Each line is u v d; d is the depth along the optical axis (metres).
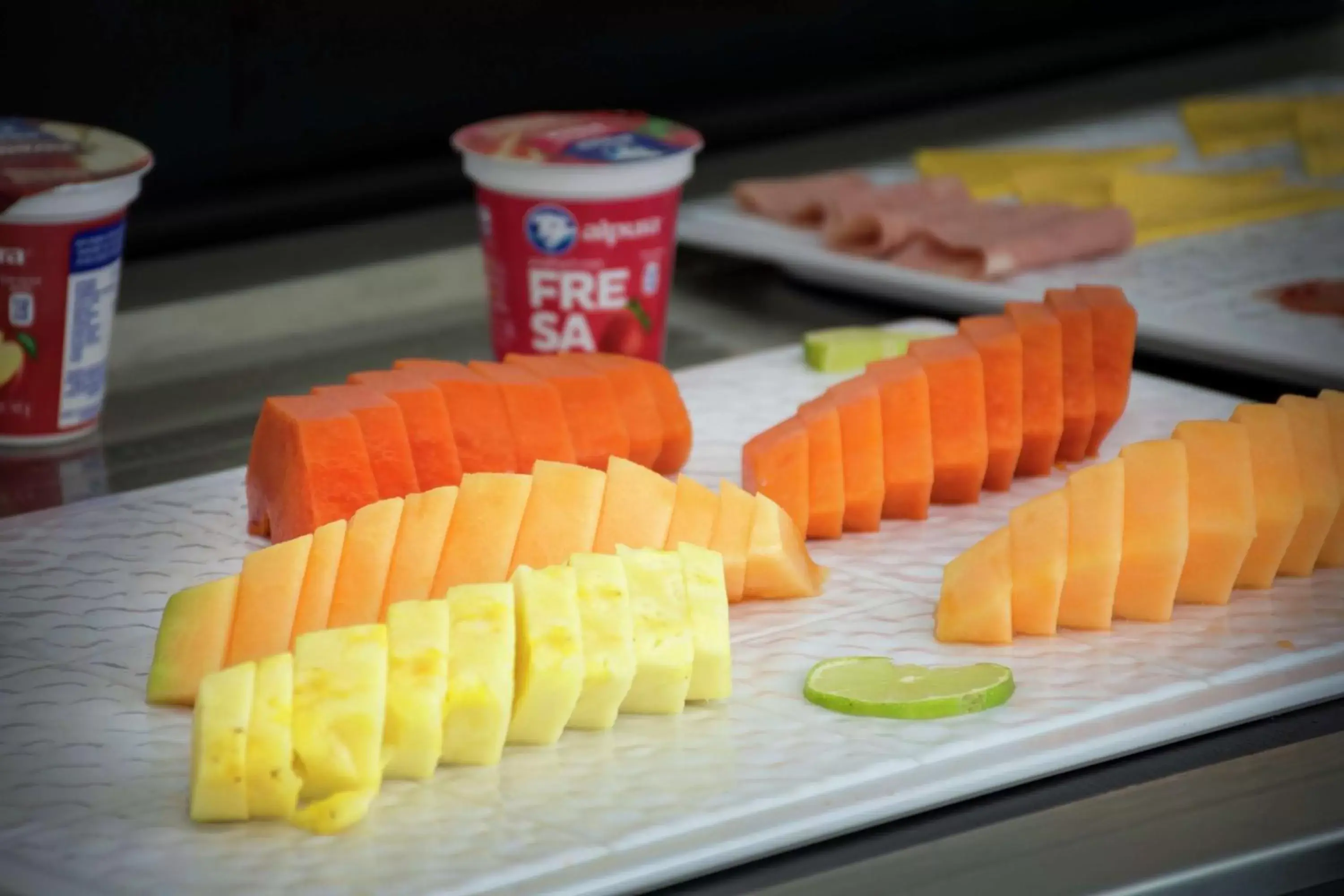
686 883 1.11
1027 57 3.11
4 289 1.71
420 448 1.55
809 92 2.88
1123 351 1.74
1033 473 1.74
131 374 1.97
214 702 1.13
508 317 1.88
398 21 2.44
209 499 1.66
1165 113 2.98
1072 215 2.31
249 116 2.37
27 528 1.59
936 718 1.27
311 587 1.33
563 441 1.61
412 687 1.16
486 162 1.81
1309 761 1.23
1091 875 1.10
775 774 1.20
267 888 1.07
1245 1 3.44
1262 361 1.94
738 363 1.99
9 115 2.19
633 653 1.22
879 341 1.97
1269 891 1.13
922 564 1.55
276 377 1.97
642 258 1.84
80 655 1.38
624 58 2.69
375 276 2.24
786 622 1.43
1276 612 1.45
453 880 1.08
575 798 1.17
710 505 1.46
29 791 1.18
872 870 1.11
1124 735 1.25
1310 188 2.56
